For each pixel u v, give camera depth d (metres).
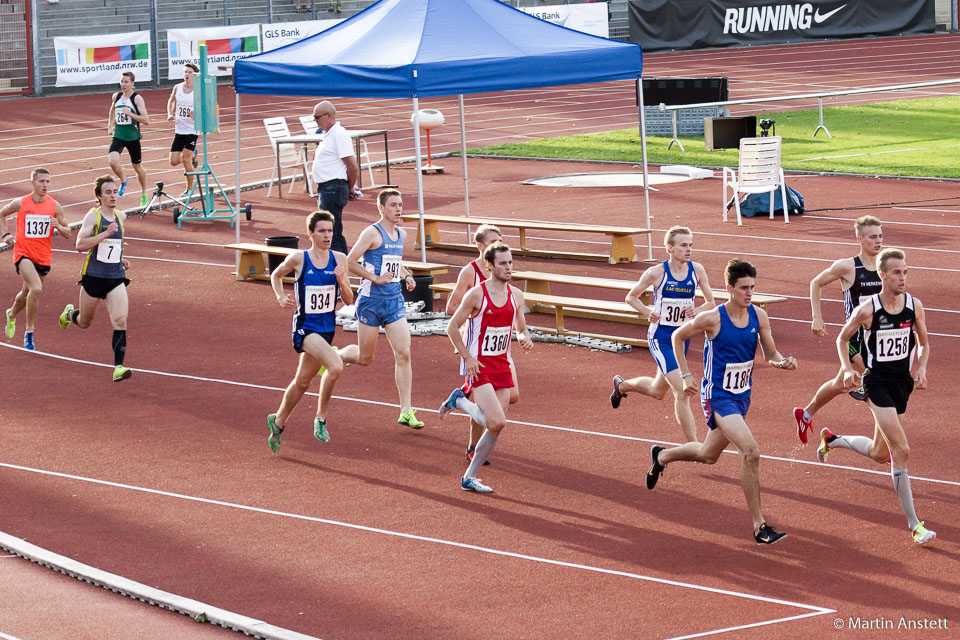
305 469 22.48
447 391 27.56
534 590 16.78
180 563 18.08
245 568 17.84
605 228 41.78
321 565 17.91
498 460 22.75
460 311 20.70
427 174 63.97
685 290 22.50
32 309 31.59
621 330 32.88
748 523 19.23
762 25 124.94
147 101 93.62
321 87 35.75
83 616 16.14
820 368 28.47
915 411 24.80
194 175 51.06
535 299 32.62
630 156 66.94
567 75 36.94
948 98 87.12
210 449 23.69
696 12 122.69
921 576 16.86
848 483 20.95
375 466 22.59
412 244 47.00
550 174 62.78
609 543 18.56
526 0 121.81
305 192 58.53
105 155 70.25
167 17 107.88
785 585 16.72
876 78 97.19
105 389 28.20
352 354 24.97
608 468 22.11
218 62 102.25
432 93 34.50
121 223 28.53
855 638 14.92
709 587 16.72
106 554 18.50
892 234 44.53
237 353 31.33
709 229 46.88
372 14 38.31
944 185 54.62
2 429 25.16
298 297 22.67
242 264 40.44
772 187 47.53
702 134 74.94
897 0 127.00
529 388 27.61
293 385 22.77
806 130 74.12
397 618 15.92
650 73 105.31
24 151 71.88
